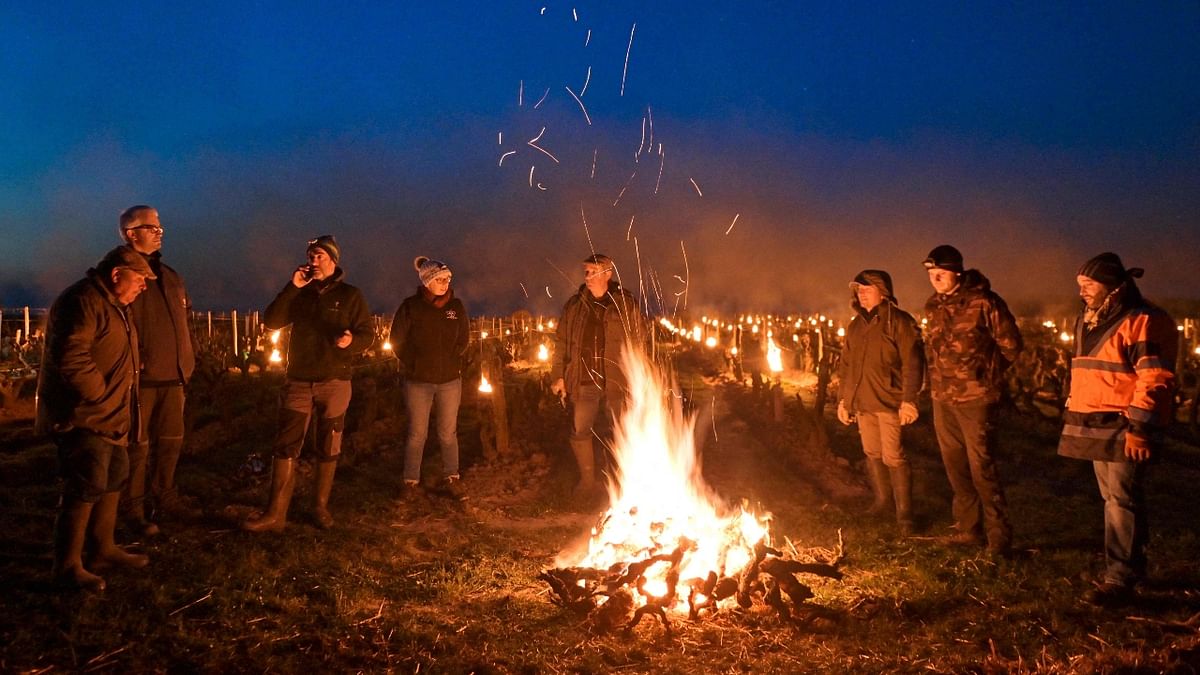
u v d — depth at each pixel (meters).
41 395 4.69
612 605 4.68
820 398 10.09
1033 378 15.48
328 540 6.11
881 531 6.55
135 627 4.28
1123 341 4.92
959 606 4.92
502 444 9.40
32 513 6.30
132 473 5.84
